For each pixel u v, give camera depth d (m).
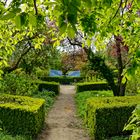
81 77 42.47
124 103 12.81
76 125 15.94
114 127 12.42
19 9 2.78
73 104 23.66
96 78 31.53
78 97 25.55
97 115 12.45
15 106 12.76
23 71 24.44
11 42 7.92
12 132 12.60
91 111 13.43
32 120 12.60
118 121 12.43
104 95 24.20
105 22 6.18
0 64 7.78
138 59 4.00
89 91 27.23
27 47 20.67
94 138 12.56
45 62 26.11
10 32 7.66
